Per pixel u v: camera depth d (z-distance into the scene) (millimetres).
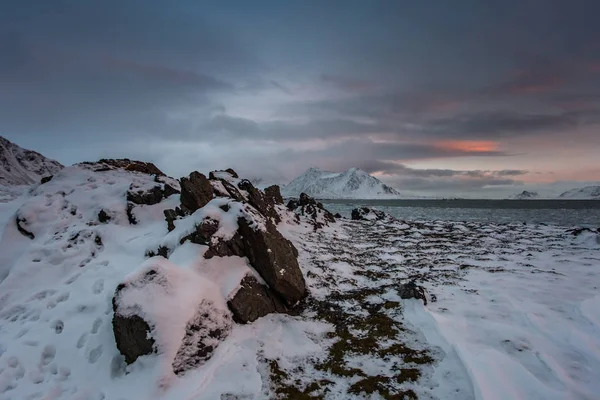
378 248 18734
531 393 5488
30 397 5891
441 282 11836
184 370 6078
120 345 6348
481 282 11820
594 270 13352
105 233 11914
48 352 7020
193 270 8172
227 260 8984
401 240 21844
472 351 6754
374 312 9102
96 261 10469
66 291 9016
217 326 7133
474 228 28875
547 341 7258
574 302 9555
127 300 6609
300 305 9500
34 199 13492
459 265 14555
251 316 8125
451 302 9805
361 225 30031
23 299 8891
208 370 6195
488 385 5609
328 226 25766
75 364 6645
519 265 14500
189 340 6426
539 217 55344
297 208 29297
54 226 12391
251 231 9414
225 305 7820
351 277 12297
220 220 9602
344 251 16859
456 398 5488
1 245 11547
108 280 9242
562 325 7965
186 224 9750
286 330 7992
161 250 9727
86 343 7055
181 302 6828
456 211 79500
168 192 15219
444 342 7246
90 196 14430
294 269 9781
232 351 6832
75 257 10758
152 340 6145
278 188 28797
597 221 45344
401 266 14328
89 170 17422
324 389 5848
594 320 8109
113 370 6273
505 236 23875
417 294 9672
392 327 8156
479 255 16859
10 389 6125
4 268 10734
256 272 9219
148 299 6617
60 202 13844
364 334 7863
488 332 7734
